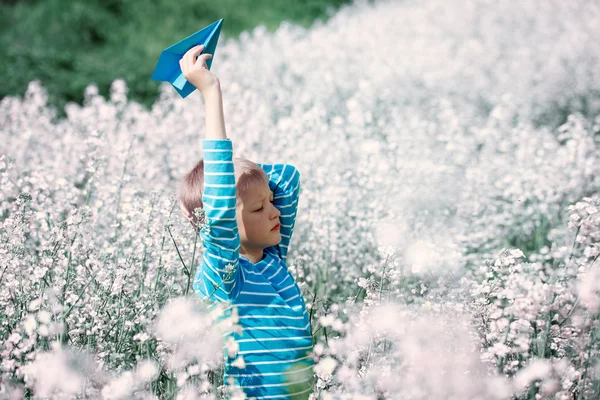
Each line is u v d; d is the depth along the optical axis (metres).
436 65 9.20
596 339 2.60
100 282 2.87
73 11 13.29
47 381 2.09
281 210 2.65
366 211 4.57
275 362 2.39
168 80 2.49
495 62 9.53
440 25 11.59
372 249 4.14
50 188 3.95
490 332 2.67
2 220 3.85
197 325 2.24
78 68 9.95
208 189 2.26
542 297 2.34
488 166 5.30
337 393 2.28
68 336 2.68
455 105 8.16
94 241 3.63
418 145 5.92
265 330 2.39
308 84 7.98
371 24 11.27
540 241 4.59
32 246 3.67
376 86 7.96
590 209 2.62
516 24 11.48
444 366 2.27
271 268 2.51
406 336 2.39
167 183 5.04
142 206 3.38
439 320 2.58
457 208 4.61
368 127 5.93
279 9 14.35
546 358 2.67
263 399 2.38
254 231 2.44
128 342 2.79
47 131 6.17
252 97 6.36
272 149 5.12
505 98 7.16
